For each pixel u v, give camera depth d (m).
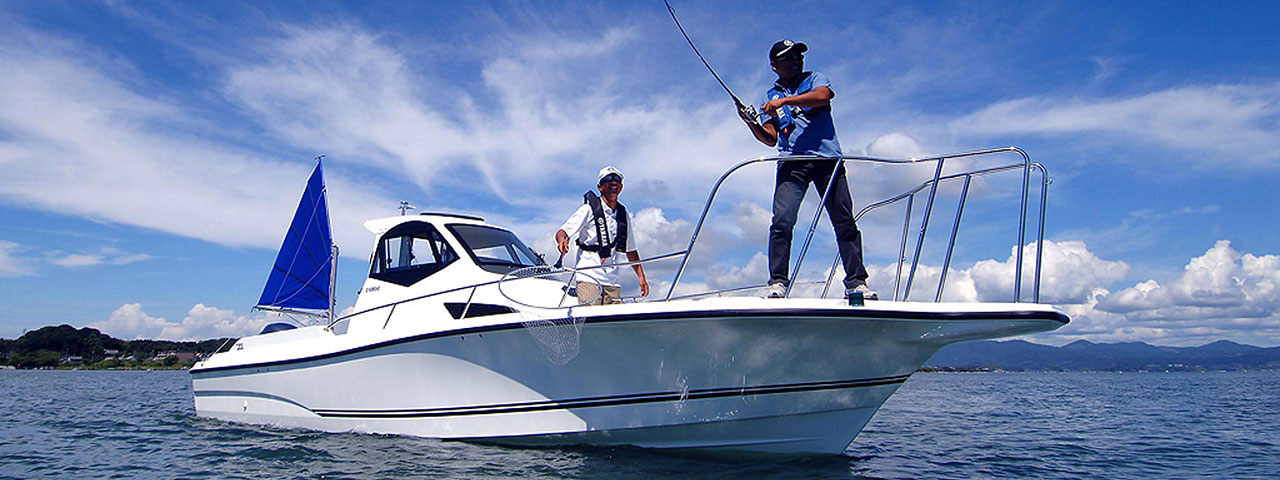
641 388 4.88
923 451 6.84
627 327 4.64
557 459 4.93
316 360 6.43
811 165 4.41
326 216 8.30
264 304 8.41
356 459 5.12
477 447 5.37
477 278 6.13
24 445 7.05
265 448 5.81
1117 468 6.22
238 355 7.45
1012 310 4.05
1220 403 15.58
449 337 5.38
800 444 5.05
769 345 4.52
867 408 4.95
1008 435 8.52
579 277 5.39
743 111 4.55
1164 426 10.02
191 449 6.16
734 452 5.06
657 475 4.48
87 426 8.74
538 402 5.16
